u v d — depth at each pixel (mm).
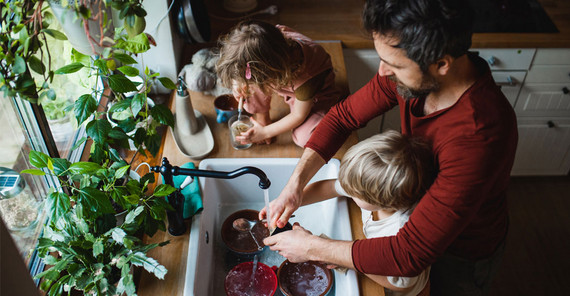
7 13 977
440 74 972
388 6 874
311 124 1615
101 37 1152
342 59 2004
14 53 937
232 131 1591
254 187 1606
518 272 2422
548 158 2729
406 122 1259
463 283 1371
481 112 1021
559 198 2797
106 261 1101
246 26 1318
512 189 2846
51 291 1021
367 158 1111
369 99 1353
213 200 1539
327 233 1479
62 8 1052
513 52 2199
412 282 1180
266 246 1437
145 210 1148
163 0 1646
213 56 1798
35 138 1194
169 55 1788
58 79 1390
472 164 1012
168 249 1263
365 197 1159
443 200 1035
